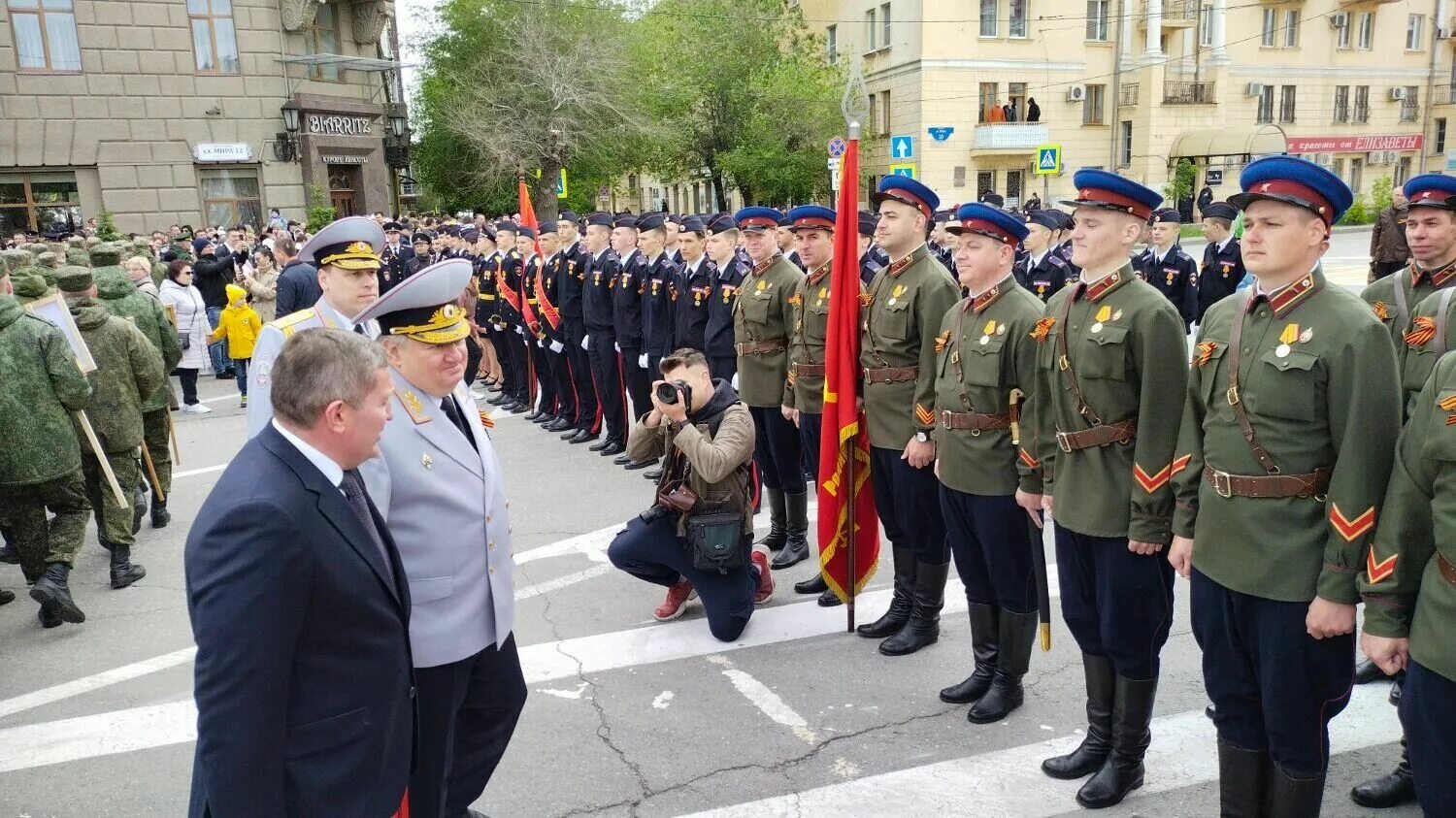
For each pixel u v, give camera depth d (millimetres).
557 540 6297
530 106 27828
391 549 2334
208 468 8422
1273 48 36562
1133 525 3100
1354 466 2490
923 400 4172
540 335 9547
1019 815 3275
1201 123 35062
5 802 3525
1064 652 4508
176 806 3494
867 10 35625
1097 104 35062
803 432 5445
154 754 3854
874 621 4855
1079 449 3275
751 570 4828
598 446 8766
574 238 9047
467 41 28797
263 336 3385
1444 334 3674
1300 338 2609
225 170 23344
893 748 3715
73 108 21281
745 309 5902
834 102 32312
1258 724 2867
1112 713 3410
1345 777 3439
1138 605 3201
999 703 3881
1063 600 3477
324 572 2043
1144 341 3080
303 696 2068
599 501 7164
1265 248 2643
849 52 35375
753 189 33750
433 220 23250
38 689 4441
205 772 1940
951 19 32500
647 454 4961
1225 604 2787
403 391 2717
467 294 11375
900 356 4402
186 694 4375
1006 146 32812
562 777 3578
